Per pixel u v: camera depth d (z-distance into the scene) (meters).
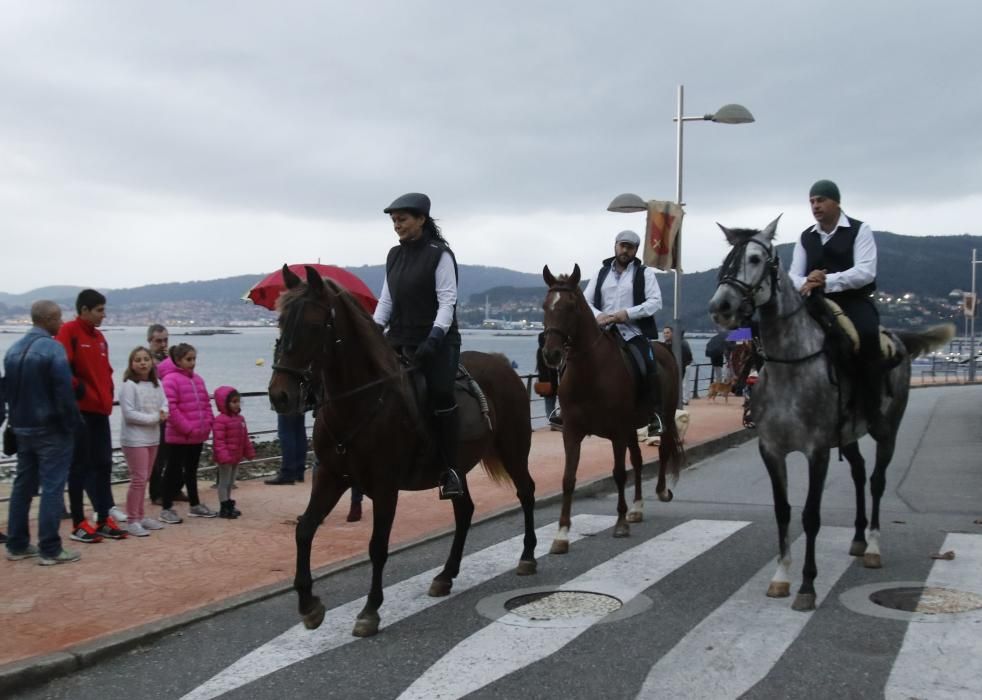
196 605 6.15
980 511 9.23
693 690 4.61
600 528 8.75
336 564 7.26
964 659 4.91
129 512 8.34
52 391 7.10
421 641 5.48
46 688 4.87
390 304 6.61
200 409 8.97
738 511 9.58
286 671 5.02
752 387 6.59
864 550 7.33
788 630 5.48
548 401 17.50
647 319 9.27
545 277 8.34
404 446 5.80
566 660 5.07
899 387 7.28
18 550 7.36
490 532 8.67
